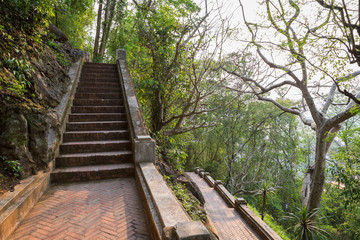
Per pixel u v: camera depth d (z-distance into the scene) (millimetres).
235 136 24641
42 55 6801
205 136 26406
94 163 5320
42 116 4402
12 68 4578
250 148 27375
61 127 5684
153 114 10078
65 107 6492
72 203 3754
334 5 8062
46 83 6332
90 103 7605
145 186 3979
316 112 12281
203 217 6844
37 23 6180
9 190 3273
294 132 28219
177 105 10773
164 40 9242
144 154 5238
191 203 6781
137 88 10266
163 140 9562
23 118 4000
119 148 5871
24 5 5418
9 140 3740
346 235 17781
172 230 2219
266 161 26844
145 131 5941
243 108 21734
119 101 7945
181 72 9391
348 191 10602
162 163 7805
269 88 14680
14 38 5156
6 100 4031
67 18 12867
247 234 8961
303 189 14391
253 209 16797
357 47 7473
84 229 2971
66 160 5145
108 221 3197
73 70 9070
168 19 9078
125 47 15289
